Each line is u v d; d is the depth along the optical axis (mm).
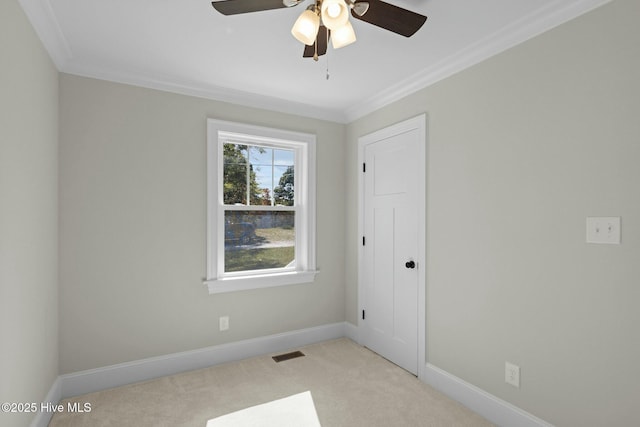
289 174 3316
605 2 1582
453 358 2340
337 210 3518
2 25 1401
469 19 1849
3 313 1411
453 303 2346
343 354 3080
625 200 1522
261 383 2531
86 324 2375
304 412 2160
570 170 1716
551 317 1788
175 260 2688
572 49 1704
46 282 2020
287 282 3199
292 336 3230
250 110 3027
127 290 2512
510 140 1991
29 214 1727
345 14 1278
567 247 1727
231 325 2939
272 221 3217
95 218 2404
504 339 2014
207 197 2811
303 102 3172
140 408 2189
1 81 1395
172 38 2055
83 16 1823
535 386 1854
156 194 2617
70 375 2318
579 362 1673
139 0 1685
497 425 2021
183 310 2725
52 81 2146
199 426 2014
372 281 3164
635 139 1491
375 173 3129
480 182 2166
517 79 1955
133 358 2529
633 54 1497
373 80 2672
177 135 2703
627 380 1509
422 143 2588
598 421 1599
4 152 1425
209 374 2674
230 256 3000
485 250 2131
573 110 1703
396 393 2395
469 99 2244
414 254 2682
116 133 2477
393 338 2898
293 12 1791
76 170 2344
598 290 1607
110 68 2414
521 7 1742
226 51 2215
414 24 1505
